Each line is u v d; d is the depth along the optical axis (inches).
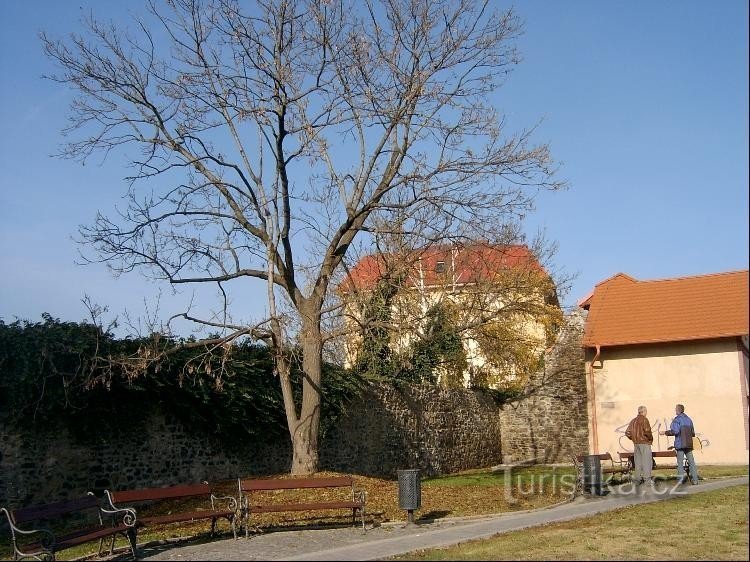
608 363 965.8
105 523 577.0
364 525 462.9
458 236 647.1
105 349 594.2
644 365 945.5
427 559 341.7
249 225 659.4
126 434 615.2
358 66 626.8
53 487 559.8
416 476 486.0
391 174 668.7
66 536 385.4
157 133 650.8
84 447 585.3
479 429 1142.3
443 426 1048.8
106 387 572.7
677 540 362.9
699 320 932.0
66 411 567.2
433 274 812.6
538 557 336.5
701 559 320.5
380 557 353.7
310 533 458.9
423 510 556.1
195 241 636.1
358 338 893.2
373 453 888.3
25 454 547.2
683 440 623.8
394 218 645.3
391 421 933.2
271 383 741.3
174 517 422.9
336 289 763.4
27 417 547.5
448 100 636.7
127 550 420.2
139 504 609.6
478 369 1192.2
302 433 665.6
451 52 636.1
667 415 919.7
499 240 665.6
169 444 648.4
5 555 463.5
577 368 1152.2
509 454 1187.3
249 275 661.3
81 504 397.1
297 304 676.1
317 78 634.8
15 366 545.0
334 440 823.1
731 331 895.7
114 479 600.7
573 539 378.9
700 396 909.8
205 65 639.1
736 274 993.5
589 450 954.7
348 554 366.3
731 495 507.2
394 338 805.2
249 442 723.4
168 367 631.8
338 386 817.5
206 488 462.0
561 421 1151.6
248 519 468.8
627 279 1058.7
